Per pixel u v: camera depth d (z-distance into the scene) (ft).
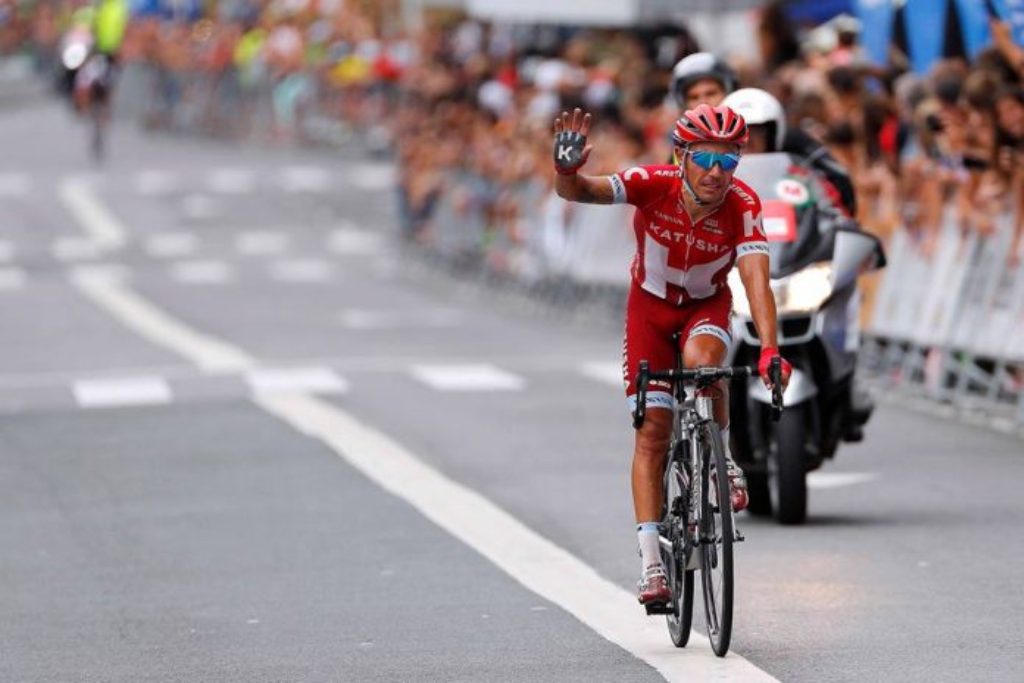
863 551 96.48
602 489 115.75
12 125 520.83
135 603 90.27
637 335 78.84
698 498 76.13
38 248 317.83
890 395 155.94
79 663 79.00
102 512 113.70
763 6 211.61
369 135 443.73
